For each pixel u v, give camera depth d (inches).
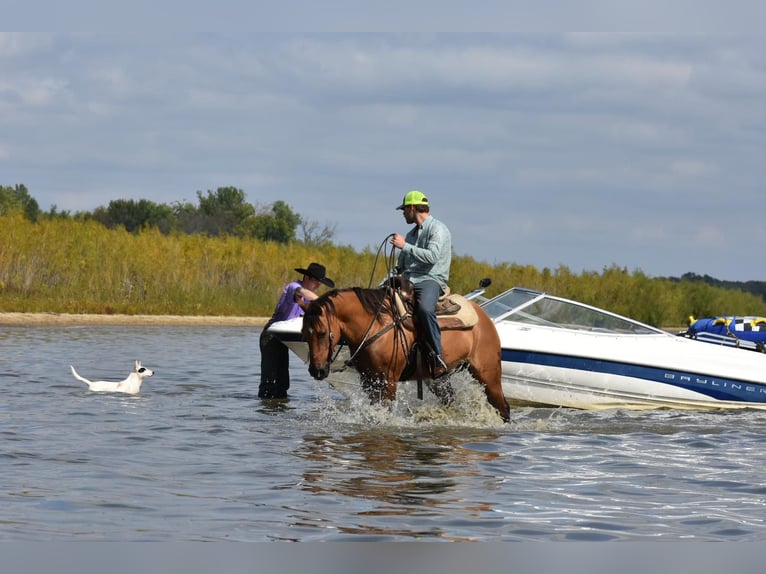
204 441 438.3
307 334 458.6
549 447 447.5
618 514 322.3
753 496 352.8
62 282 1509.6
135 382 618.8
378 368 471.5
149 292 1579.7
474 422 506.3
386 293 473.4
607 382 594.9
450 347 483.2
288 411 543.5
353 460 399.5
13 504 314.7
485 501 335.6
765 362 620.4
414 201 490.6
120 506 316.8
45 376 686.5
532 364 586.6
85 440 433.4
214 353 933.8
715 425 538.3
